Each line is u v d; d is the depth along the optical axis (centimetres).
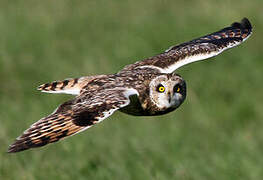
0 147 1315
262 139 1681
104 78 977
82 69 1848
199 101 1795
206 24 2116
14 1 2266
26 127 1476
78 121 834
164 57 1070
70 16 2169
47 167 1266
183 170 1360
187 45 1100
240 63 1959
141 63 1061
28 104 1653
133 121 1571
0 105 1631
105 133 1472
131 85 982
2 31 2038
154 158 1396
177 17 2169
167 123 1634
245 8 2195
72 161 1308
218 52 1080
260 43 2077
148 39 2034
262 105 1831
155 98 1002
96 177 1291
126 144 1424
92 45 2000
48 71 1858
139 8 2252
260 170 1423
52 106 1634
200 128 1678
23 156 1279
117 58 1917
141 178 1310
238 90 1872
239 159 1455
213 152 1515
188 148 1491
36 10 2195
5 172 1243
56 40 2017
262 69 1947
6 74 1836
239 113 1812
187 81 1873
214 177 1391
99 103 849
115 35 2061
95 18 2169
